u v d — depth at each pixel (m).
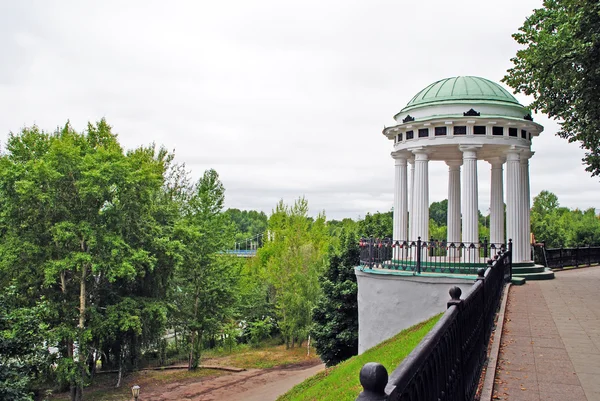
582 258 29.61
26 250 25.59
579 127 17.11
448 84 22.06
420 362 3.46
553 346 9.71
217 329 39.03
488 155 23.95
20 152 28.70
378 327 17.97
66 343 29.14
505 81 18.42
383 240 18.81
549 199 75.12
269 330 49.56
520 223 21.45
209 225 39.03
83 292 27.52
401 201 22.61
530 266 21.61
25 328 17.30
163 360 40.72
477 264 18.14
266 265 54.44
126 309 28.92
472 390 6.57
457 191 25.31
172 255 31.55
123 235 29.38
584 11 12.66
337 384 15.41
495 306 12.75
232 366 38.62
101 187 26.27
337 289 26.41
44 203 26.17
